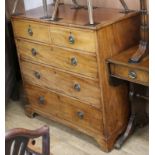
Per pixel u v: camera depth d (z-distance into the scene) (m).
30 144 1.35
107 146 2.20
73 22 2.02
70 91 2.29
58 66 2.28
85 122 2.30
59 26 2.08
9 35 2.96
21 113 2.93
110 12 2.21
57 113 2.54
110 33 1.97
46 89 2.52
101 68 1.98
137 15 2.14
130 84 2.17
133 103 2.25
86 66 2.05
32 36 2.36
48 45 2.26
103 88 2.04
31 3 2.99
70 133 2.52
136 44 2.20
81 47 2.01
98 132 2.23
